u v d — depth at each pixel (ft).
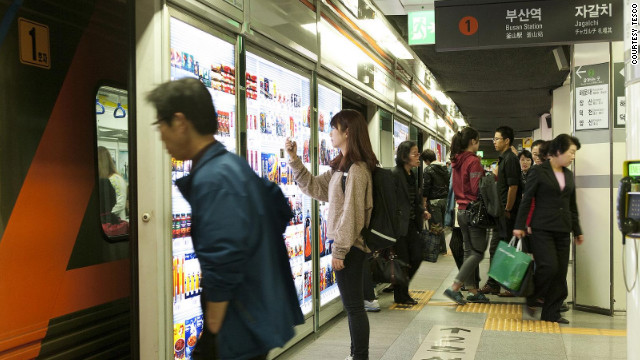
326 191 12.22
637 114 8.30
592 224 18.56
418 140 37.45
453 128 56.44
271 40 12.56
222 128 10.55
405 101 28.71
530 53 33.50
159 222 8.74
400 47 23.98
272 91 12.97
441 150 46.39
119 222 9.43
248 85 11.74
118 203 9.41
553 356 13.46
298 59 14.24
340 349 14.08
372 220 11.00
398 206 12.29
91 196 8.75
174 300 9.21
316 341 14.90
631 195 7.77
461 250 21.59
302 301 14.43
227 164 5.93
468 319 17.48
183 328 9.48
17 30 7.50
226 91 10.75
